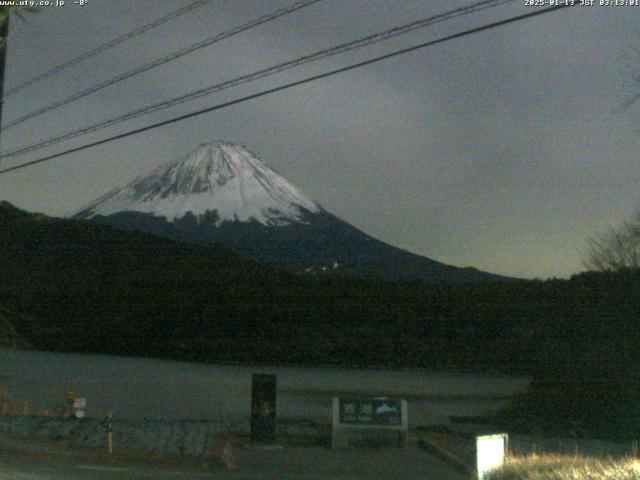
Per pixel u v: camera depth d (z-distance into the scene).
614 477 12.41
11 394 35.56
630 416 26.39
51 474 15.60
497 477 13.77
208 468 18.83
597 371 28.95
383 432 24.09
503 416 30.91
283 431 27.09
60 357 54.91
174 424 27.73
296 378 47.28
